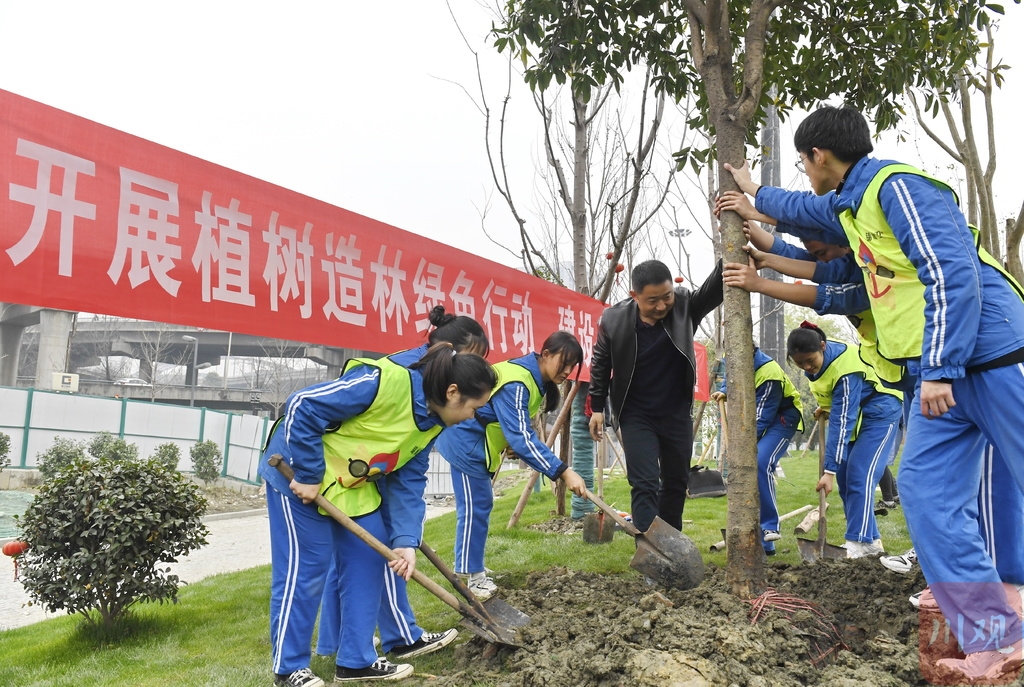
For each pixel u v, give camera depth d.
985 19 4.66
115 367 56.53
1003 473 2.95
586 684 2.62
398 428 3.11
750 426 3.41
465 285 6.23
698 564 3.71
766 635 2.80
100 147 3.77
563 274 9.95
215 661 3.59
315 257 4.88
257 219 4.52
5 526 12.56
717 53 3.78
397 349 5.46
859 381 4.86
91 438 19.23
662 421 4.44
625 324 4.41
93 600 4.37
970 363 2.54
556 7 4.75
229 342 45.44
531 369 3.97
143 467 4.68
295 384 56.66
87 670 3.65
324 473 3.06
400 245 5.59
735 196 3.57
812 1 4.90
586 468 7.02
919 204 2.55
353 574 3.16
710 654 2.63
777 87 5.43
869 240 2.76
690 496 8.26
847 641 3.05
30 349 45.69
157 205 4.00
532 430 3.87
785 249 3.79
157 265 3.97
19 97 3.47
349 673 3.12
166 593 4.55
